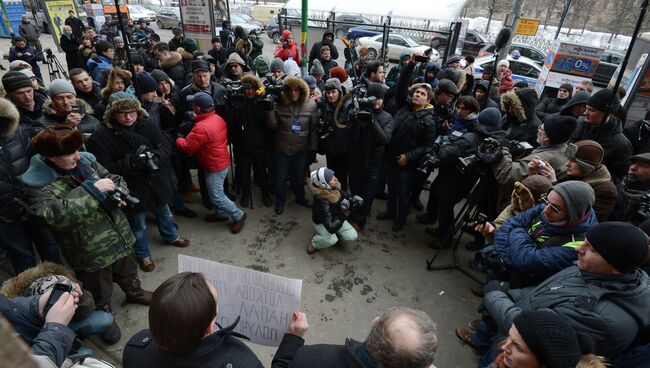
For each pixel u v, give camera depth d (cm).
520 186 227
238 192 437
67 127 201
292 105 358
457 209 434
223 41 860
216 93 389
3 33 1425
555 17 2800
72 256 215
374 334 107
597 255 142
